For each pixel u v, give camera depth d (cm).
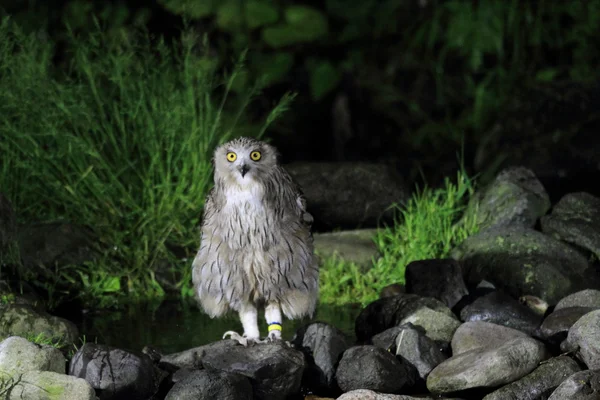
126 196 1187
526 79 1844
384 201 1321
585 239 1102
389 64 2014
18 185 1209
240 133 1805
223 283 855
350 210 1314
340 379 827
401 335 871
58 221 1166
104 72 1246
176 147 1249
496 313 936
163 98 1273
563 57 1884
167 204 1191
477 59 1861
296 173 1328
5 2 1959
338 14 2098
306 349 871
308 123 2072
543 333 894
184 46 1312
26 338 851
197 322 1030
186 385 750
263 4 2002
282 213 838
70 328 893
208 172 1225
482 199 1211
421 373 847
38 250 1121
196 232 1205
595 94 1591
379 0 2100
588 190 1482
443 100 1914
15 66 1243
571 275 1048
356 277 1130
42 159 1194
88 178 1198
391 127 1925
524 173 1236
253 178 814
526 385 789
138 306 1094
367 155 1936
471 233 1173
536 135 1580
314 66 2098
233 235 831
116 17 1961
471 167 1648
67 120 1218
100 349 778
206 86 1280
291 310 877
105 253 1154
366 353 827
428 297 966
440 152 1817
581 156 1506
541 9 1889
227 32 2058
